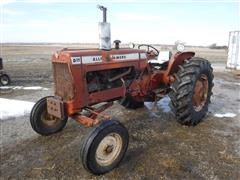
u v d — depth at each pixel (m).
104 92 4.06
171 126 4.95
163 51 5.36
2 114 5.66
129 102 5.66
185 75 4.64
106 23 4.05
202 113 5.01
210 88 5.18
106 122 3.34
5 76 9.38
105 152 3.35
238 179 3.21
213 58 24.64
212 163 3.58
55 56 3.81
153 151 3.92
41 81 10.32
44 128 4.39
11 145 4.16
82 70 3.69
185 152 3.89
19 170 3.44
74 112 3.72
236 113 5.86
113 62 4.09
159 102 6.61
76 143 4.20
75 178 3.27
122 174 3.34
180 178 3.23
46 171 3.41
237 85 9.60
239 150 3.98
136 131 4.70
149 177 3.26
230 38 13.71
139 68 4.59
